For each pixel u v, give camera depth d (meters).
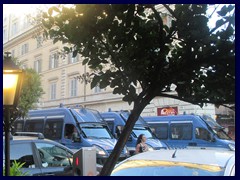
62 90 30.11
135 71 3.78
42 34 4.28
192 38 3.57
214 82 3.68
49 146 7.21
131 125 3.78
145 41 3.73
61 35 3.75
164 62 3.76
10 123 4.50
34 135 7.78
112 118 19.67
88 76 4.13
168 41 3.74
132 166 3.95
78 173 3.28
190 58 3.64
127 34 3.71
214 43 3.50
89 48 3.79
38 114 18.22
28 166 6.71
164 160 3.97
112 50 3.84
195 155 4.14
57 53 4.92
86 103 32.03
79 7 3.45
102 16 3.52
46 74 28.50
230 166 3.64
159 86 3.78
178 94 3.87
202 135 17.75
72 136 15.54
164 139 19.34
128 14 3.53
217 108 4.30
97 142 14.73
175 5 3.59
